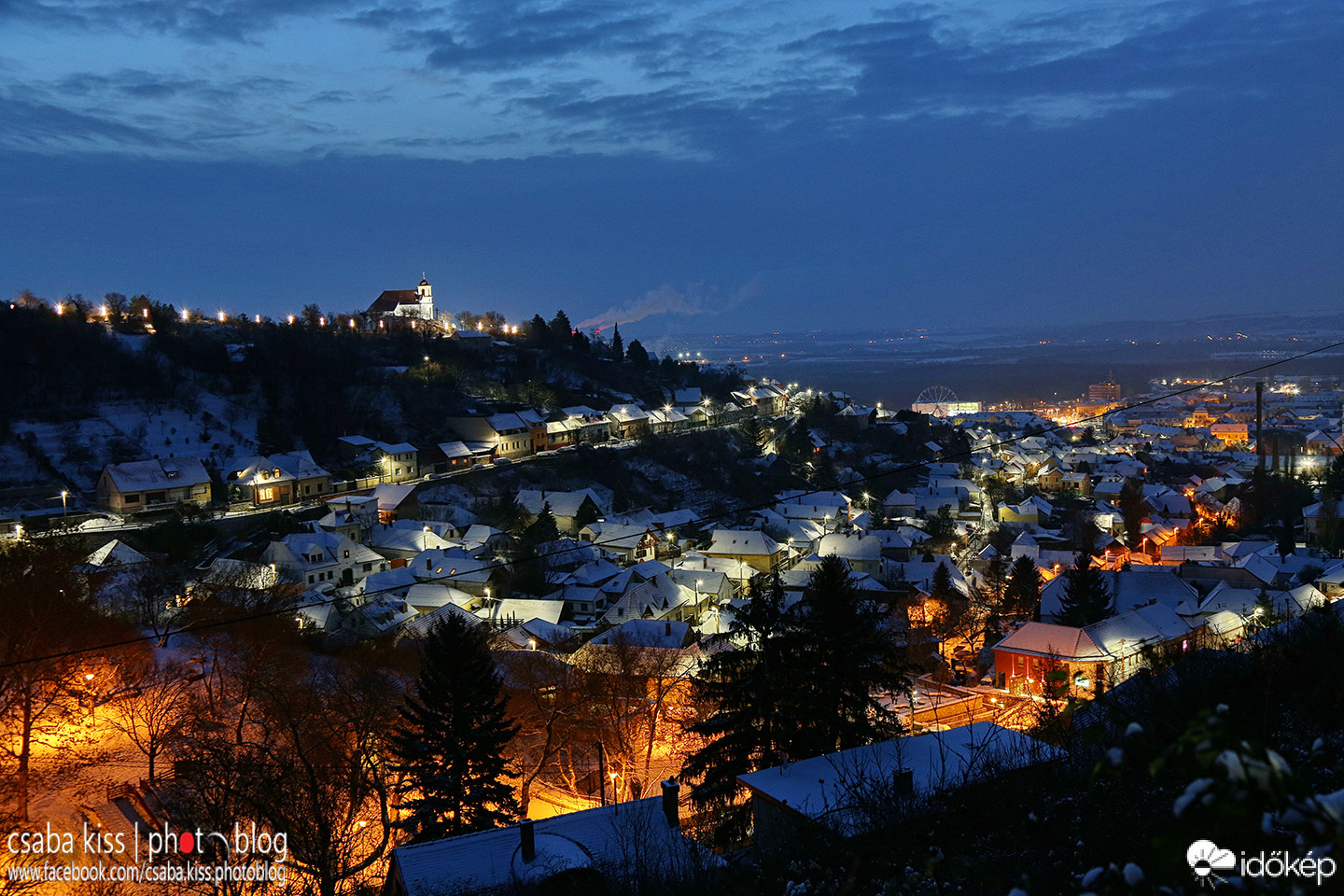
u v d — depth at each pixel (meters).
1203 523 130.62
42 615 35.19
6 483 98.56
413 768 33.16
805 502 134.88
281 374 143.88
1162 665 25.00
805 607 34.28
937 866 14.00
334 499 105.44
